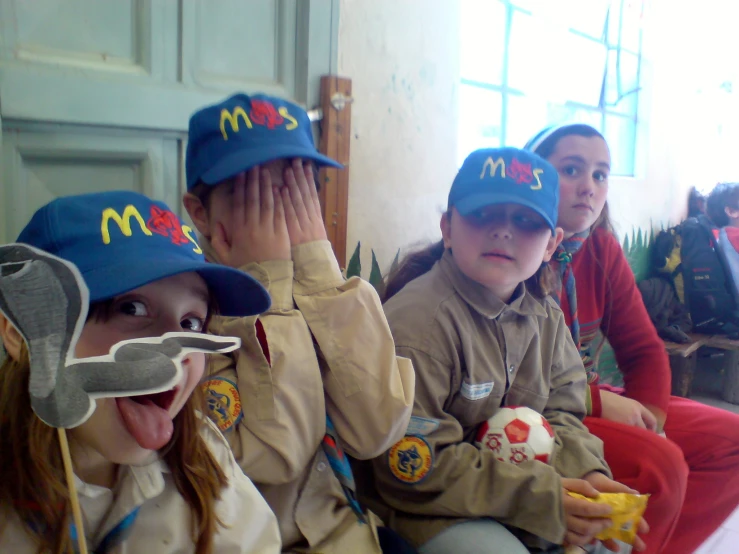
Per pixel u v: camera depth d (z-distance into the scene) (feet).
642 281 8.26
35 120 2.70
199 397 2.19
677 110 8.92
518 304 3.43
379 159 4.41
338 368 2.65
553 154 4.42
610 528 2.85
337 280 2.81
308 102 3.77
